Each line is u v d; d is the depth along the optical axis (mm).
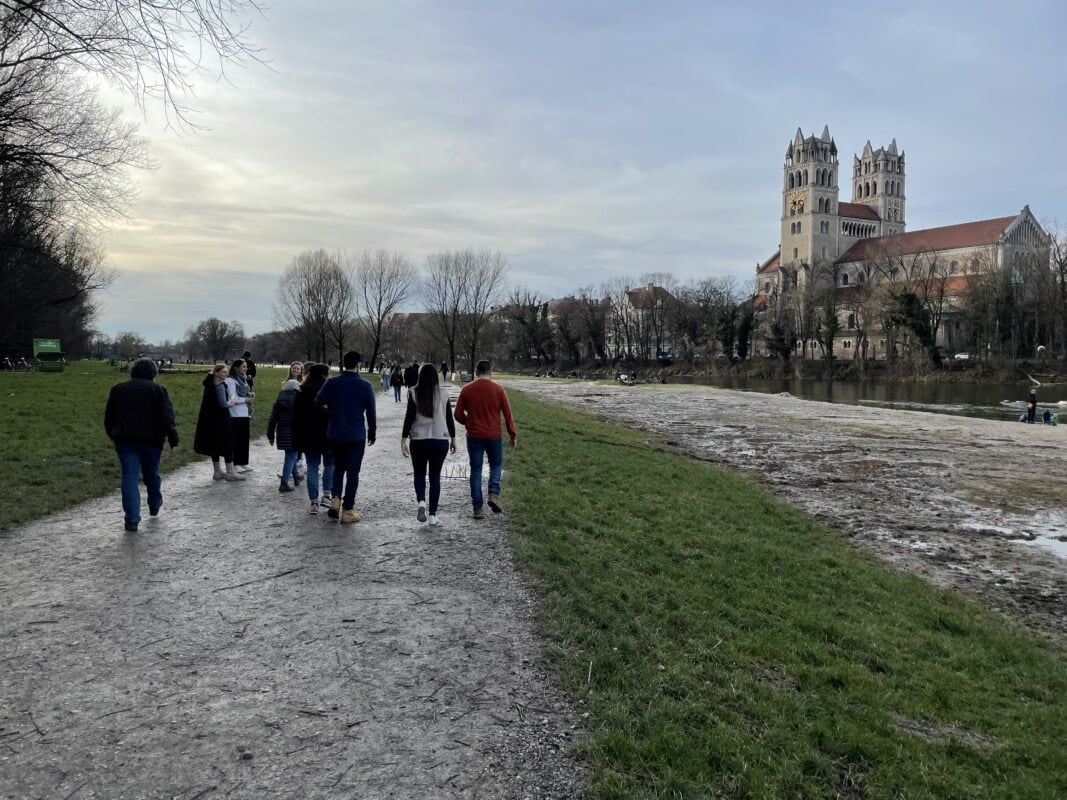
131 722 4164
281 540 8164
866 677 5980
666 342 133500
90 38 7625
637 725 4414
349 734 4125
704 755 4230
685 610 6793
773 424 31594
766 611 7305
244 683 4695
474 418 9453
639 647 5699
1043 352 80375
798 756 4477
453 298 84000
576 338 120500
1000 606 9133
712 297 120062
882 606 8078
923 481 17875
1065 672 6949
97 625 5586
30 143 14742
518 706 4555
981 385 76125
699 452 22172
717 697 5078
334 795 3545
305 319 70438
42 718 4184
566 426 24250
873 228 147000
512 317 117688
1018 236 116562
